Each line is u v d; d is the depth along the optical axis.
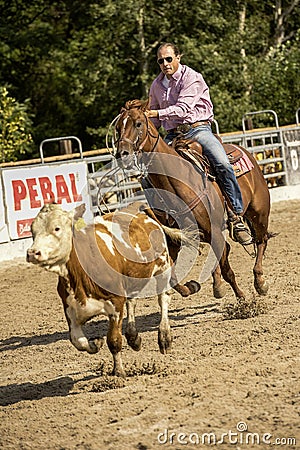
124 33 37.09
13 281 16.39
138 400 7.91
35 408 8.13
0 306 14.09
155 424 7.22
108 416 7.57
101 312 8.45
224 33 38.72
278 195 26.22
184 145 11.09
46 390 8.85
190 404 7.62
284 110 37.69
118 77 38.81
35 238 7.82
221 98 37.06
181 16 37.78
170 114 10.90
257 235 12.62
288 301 11.85
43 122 43.94
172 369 8.79
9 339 11.70
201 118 11.34
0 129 30.84
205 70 37.31
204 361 9.06
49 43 43.06
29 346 11.14
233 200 11.45
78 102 42.31
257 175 12.43
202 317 11.53
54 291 15.13
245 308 11.19
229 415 7.24
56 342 11.20
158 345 10.09
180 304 12.65
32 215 19.08
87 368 9.58
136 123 10.35
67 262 8.04
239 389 7.92
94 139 43.25
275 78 37.50
